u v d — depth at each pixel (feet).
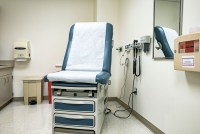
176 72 5.90
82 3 13.75
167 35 6.46
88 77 6.16
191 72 5.19
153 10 7.39
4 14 12.89
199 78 4.90
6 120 8.87
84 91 6.48
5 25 12.92
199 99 4.91
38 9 13.24
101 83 6.23
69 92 6.59
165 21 6.57
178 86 5.81
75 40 8.66
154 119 7.40
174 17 5.99
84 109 6.45
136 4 9.31
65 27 13.61
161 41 6.83
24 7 13.08
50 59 13.53
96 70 7.82
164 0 6.59
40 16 13.29
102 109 7.79
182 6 5.53
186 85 5.43
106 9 12.32
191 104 5.22
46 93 13.52
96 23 8.93
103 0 12.26
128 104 10.50
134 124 8.39
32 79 12.05
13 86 13.16
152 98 7.57
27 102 12.05
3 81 11.14
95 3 12.96
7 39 12.99
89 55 8.25
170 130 6.25
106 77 6.66
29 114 9.86
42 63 13.46
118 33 12.54
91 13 13.88
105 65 7.86
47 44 13.47
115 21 12.48
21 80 13.24
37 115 9.68
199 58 4.46
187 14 5.32
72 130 6.56
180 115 5.72
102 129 7.75
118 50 12.48
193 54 4.63
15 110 10.65
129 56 10.39
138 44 8.75
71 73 6.89
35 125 8.20
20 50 12.48
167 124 6.44
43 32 13.38
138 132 7.47
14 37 13.05
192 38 4.63
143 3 8.46
